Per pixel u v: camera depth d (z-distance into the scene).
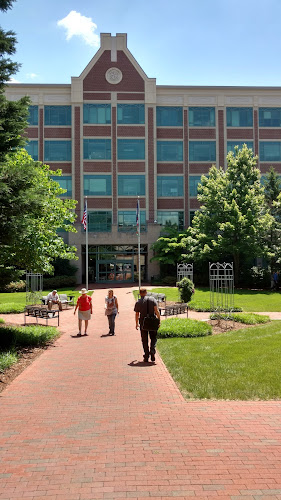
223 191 36.72
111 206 46.06
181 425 5.56
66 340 13.11
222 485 4.00
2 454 4.71
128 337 13.51
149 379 7.98
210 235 36.91
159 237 44.25
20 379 8.12
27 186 10.06
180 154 47.72
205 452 4.71
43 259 14.64
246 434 5.24
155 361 9.59
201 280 40.25
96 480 4.11
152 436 5.19
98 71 47.06
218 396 6.82
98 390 7.28
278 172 48.09
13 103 10.51
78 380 7.98
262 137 48.25
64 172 46.31
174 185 47.47
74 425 5.59
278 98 48.53
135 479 4.12
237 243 34.69
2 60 10.27
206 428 5.45
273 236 35.88
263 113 48.50
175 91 47.88
